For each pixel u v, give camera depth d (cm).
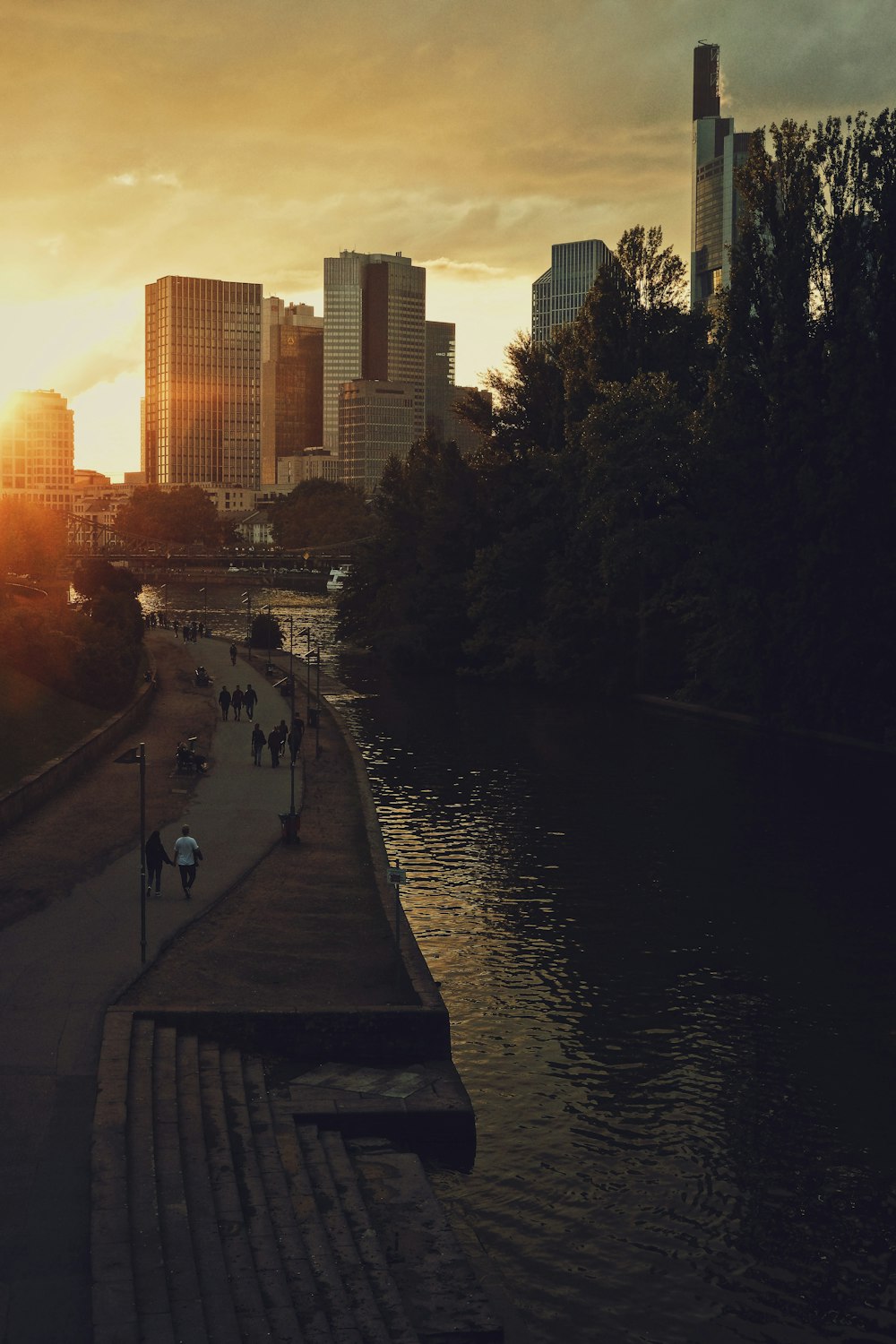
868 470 6738
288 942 3322
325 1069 2680
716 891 4209
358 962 3169
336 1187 2189
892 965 3506
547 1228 2197
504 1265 2081
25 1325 1548
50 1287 1636
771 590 7394
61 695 6962
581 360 9612
